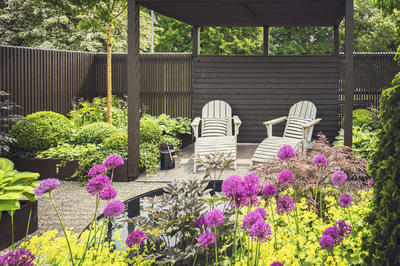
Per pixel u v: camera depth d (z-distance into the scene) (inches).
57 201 154.6
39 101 275.0
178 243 81.7
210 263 73.0
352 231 76.2
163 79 330.6
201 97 322.0
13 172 116.1
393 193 56.2
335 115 308.7
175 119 322.7
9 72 247.1
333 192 101.1
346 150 142.6
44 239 70.3
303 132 221.8
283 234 76.7
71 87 311.4
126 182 187.9
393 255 57.9
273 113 315.9
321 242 59.1
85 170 189.5
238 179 61.0
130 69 187.5
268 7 230.7
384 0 171.6
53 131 210.1
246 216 57.1
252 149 295.6
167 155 216.4
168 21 827.4
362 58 319.6
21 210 114.9
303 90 311.4
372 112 295.7
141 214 109.1
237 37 788.6
